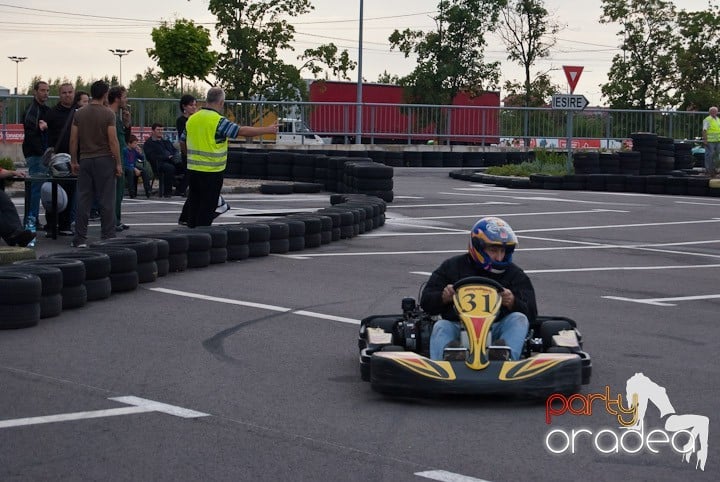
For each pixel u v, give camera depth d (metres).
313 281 11.56
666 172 29.50
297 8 40.34
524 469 5.52
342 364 7.90
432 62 44.59
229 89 40.66
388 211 19.12
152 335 8.75
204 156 13.70
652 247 15.21
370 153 32.16
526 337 7.27
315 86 43.84
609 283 11.99
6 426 6.16
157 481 5.26
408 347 7.32
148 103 30.94
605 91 47.41
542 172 27.97
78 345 8.32
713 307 10.62
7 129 30.34
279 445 5.87
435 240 15.19
